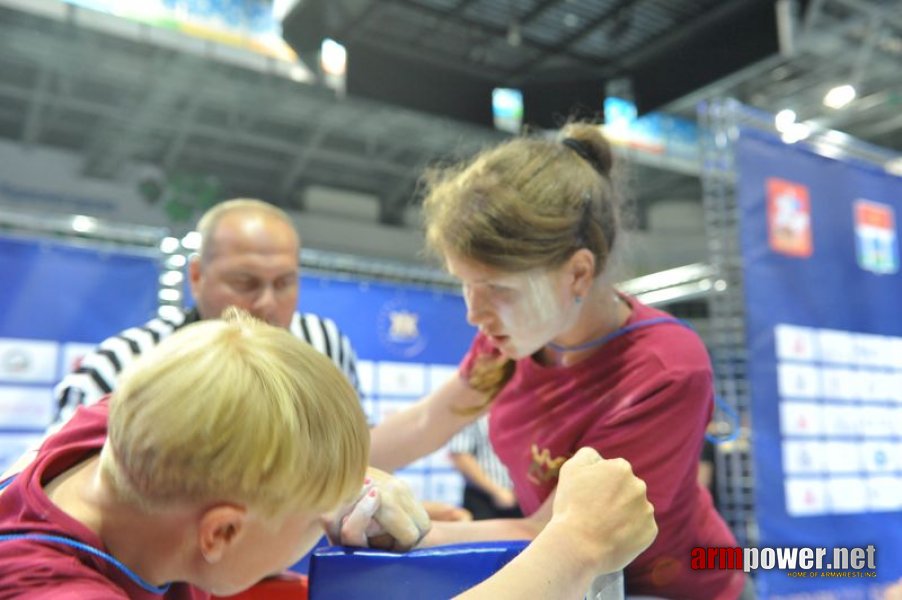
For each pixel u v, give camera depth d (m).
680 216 9.86
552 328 0.89
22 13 5.44
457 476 3.39
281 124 8.16
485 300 0.88
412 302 3.25
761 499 2.18
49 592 0.49
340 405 0.60
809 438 2.30
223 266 1.58
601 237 0.91
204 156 8.73
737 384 2.27
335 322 3.07
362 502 0.72
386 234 9.45
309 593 0.67
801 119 7.20
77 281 2.52
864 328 2.50
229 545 0.55
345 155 8.73
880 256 2.59
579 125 1.01
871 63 6.37
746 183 2.31
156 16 4.87
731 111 2.33
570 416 0.96
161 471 0.53
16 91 6.82
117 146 8.02
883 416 2.50
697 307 6.39
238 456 0.52
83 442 0.69
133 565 0.57
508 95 4.96
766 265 2.31
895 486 2.49
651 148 7.93
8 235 2.44
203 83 6.84
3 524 0.58
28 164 6.93
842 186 2.53
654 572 0.95
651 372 0.89
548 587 0.58
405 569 0.67
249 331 0.61
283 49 5.26
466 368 1.11
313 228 9.05
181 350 0.57
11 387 2.41
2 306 2.42
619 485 0.67
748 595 1.26
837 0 5.34
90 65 6.44
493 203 0.84
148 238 2.65
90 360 1.55
